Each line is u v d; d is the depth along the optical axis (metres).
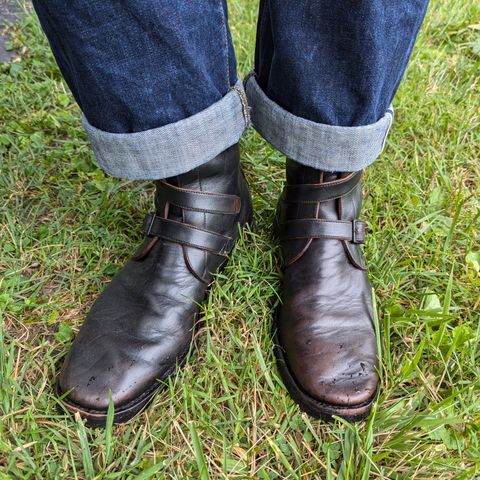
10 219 1.28
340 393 0.88
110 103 0.82
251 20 2.04
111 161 0.90
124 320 0.97
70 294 1.15
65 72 0.87
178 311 0.98
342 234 1.02
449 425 0.92
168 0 0.74
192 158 0.91
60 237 1.27
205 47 0.84
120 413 0.89
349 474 0.84
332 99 0.87
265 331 1.05
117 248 1.25
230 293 1.10
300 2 0.80
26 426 0.90
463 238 1.27
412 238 1.26
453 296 1.14
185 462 0.87
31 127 1.59
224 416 0.93
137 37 0.75
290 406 0.94
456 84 1.82
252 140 1.55
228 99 0.92
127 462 0.87
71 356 0.94
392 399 0.95
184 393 0.93
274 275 1.15
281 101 0.94
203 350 1.03
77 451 0.87
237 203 1.09
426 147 1.55
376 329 0.97
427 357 1.02
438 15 2.11
